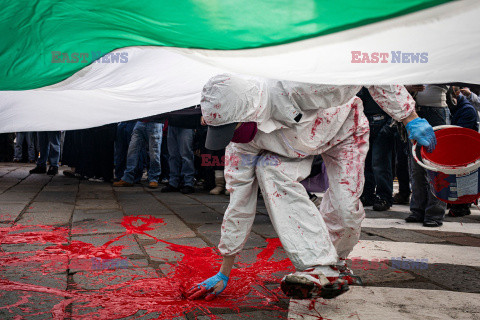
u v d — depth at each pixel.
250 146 1.80
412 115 1.89
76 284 2.07
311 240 1.67
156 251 2.73
